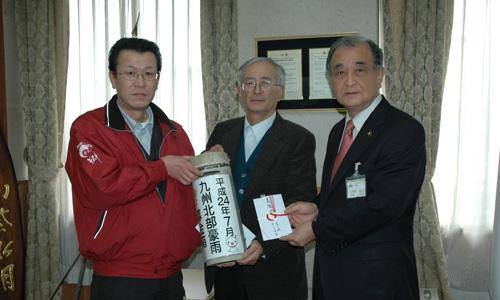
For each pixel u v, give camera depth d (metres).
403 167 1.44
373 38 2.97
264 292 1.81
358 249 1.48
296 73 3.06
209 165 1.51
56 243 3.48
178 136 1.73
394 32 2.94
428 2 2.92
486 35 2.90
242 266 1.83
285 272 1.84
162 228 1.52
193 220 1.65
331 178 1.64
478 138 2.95
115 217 1.49
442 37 2.89
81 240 1.52
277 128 1.88
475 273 2.97
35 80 3.45
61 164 3.50
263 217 1.66
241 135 1.97
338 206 1.53
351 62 1.52
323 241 1.50
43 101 3.44
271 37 3.07
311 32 3.05
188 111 3.32
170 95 3.34
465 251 2.99
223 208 1.51
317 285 1.65
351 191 1.47
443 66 2.91
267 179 1.82
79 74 3.46
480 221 2.95
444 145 3.03
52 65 3.43
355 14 2.99
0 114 3.38
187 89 3.33
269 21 3.10
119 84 1.55
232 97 3.18
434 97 2.93
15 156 3.57
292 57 3.06
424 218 2.93
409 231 1.54
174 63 3.31
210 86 3.20
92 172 1.42
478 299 3.00
